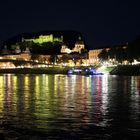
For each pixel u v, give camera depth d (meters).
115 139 34.00
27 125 39.88
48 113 48.75
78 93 83.38
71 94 80.56
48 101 64.81
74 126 39.47
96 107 55.34
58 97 73.00
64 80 163.88
